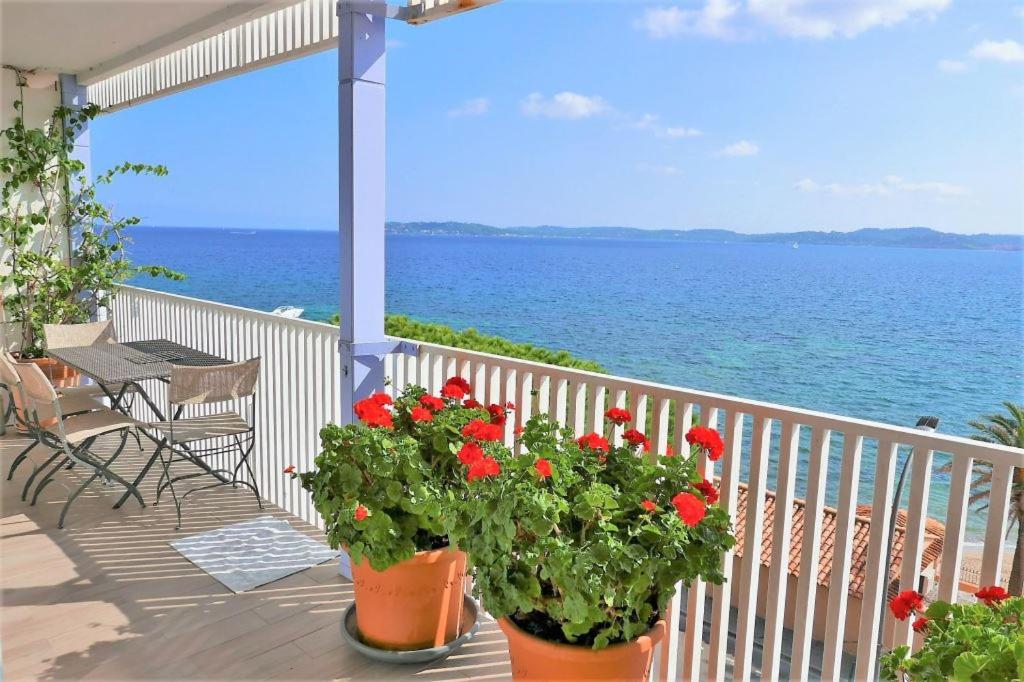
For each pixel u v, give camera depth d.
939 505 26.06
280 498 4.68
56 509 4.45
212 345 5.46
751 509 2.56
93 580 3.56
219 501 4.68
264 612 3.28
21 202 6.37
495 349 37.38
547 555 2.16
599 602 2.20
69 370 6.04
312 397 4.42
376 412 2.73
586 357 41.84
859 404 38.97
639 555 2.08
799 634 2.47
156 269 6.42
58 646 2.99
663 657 2.88
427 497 2.66
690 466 2.34
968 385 37.50
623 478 2.46
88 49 5.49
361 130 3.26
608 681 2.18
